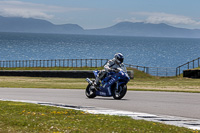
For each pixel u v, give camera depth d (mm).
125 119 16219
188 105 22375
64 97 28172
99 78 27000
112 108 21062
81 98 27375
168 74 111875
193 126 15109
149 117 17406
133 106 21953
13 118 15773
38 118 16031
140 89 35562
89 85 28141
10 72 77875
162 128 14039
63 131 13062
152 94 30156
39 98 27328
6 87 41156
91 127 13961
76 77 66500
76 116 16984
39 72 72438
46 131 13070
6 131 12930
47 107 20250
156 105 22406
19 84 47812
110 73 26203
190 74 59875
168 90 34312
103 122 15227
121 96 25859
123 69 26125
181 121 16344
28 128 13555
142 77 62875
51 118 16188
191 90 35438
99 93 27094
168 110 20125
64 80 58500
